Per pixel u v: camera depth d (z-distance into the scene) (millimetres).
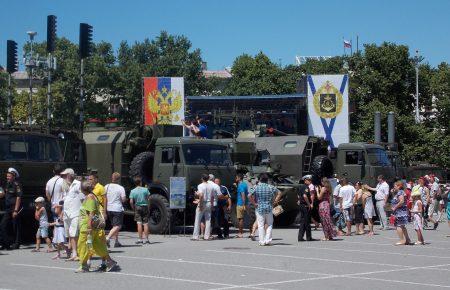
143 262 14586
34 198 19031
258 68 74875
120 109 70750
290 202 25531
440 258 15820
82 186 13117
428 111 69312
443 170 54406
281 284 11492
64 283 11508
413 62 63875
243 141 27438
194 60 76875
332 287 11227
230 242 19719
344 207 22984
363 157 29594
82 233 12992
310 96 40312
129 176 24031
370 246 18750
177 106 40875
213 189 20531
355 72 64062
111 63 72250
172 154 22500
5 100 65688
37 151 19359
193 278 12156
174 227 23359
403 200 19328
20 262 14656
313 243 19547
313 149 29781
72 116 65312
